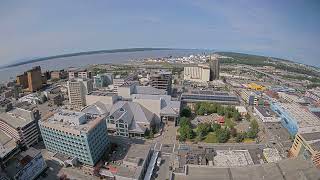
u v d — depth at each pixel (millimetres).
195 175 165250
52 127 192875
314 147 182875
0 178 153500
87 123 194000
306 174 162125
